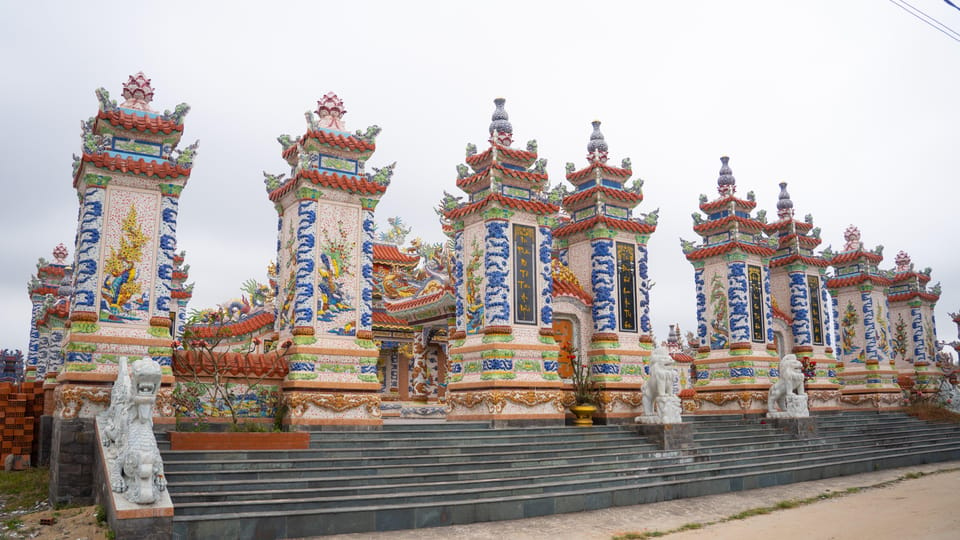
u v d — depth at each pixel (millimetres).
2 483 17250
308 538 12258
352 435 17016
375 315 33625
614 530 13625
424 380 31031
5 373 43531
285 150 20125
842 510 15953
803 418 25516
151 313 16250
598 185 24859
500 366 20812
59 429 14750
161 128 16812
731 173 30828
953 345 48219
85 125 16172
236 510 12469
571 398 23438
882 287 36969
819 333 32781
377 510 12961
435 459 16344
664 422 20984
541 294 22453
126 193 16422
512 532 13219
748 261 29844
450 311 27578
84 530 12273
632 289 25094
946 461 26266
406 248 37281
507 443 18422
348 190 19047
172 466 13602
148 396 11859
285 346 18203
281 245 19953
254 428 15992
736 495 17828
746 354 28500
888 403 34938
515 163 22984
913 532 13359
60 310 26359
